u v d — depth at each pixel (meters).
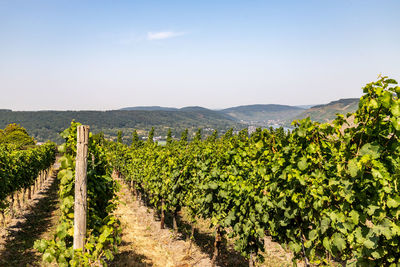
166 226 13.05
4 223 11.28
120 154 26.69
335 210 3.84
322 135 4.29
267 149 5.77
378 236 3.19
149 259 8.98
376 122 3.33
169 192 11.50
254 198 6.11
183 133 56.03
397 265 3.17
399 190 3.06
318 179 4.13
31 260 8.57
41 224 12.62
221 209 7.84
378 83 3.25
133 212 15.37
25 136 68.62
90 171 5.14
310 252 4.31
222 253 9.75
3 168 11.98
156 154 14.80
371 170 3.20
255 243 7.10
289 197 4.80
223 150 9.35
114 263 8.41
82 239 4.34
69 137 4.70
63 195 4.67
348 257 3.89
